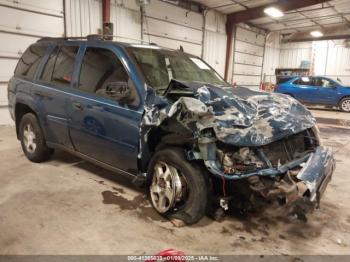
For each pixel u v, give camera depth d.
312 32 16.44
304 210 2.38
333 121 9.58
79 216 2.73
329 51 17.22
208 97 2.52
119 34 9.20
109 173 3.85
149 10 9.95
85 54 3.39
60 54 3.72
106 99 2.98
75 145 3.48
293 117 2.73
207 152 2.38
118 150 2.95
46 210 2.82
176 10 10.96
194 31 11.96
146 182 2.91
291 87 13.02
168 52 3.61
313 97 12.60
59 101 3.47
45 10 7.42
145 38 10.02
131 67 2.92
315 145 3.07
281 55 18.89
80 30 8.27
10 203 2.95
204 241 2.41
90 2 8.39
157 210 2.77
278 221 2.78
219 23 13.33
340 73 17.08
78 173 3.82
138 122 2.69
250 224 2.71
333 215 2.97
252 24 15.39
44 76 3.80
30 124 4.05
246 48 15.43
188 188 2.55
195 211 2.52
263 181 2.38
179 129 2.54
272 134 2.46
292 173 2.54
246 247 2.36
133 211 2.86
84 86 3.27
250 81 16.42
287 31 17.47
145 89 2.74
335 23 15.33
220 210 2.73
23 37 7.13
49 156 4.21
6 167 3.98
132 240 2.39
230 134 2.35
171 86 2.65
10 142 5.36
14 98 4.18
